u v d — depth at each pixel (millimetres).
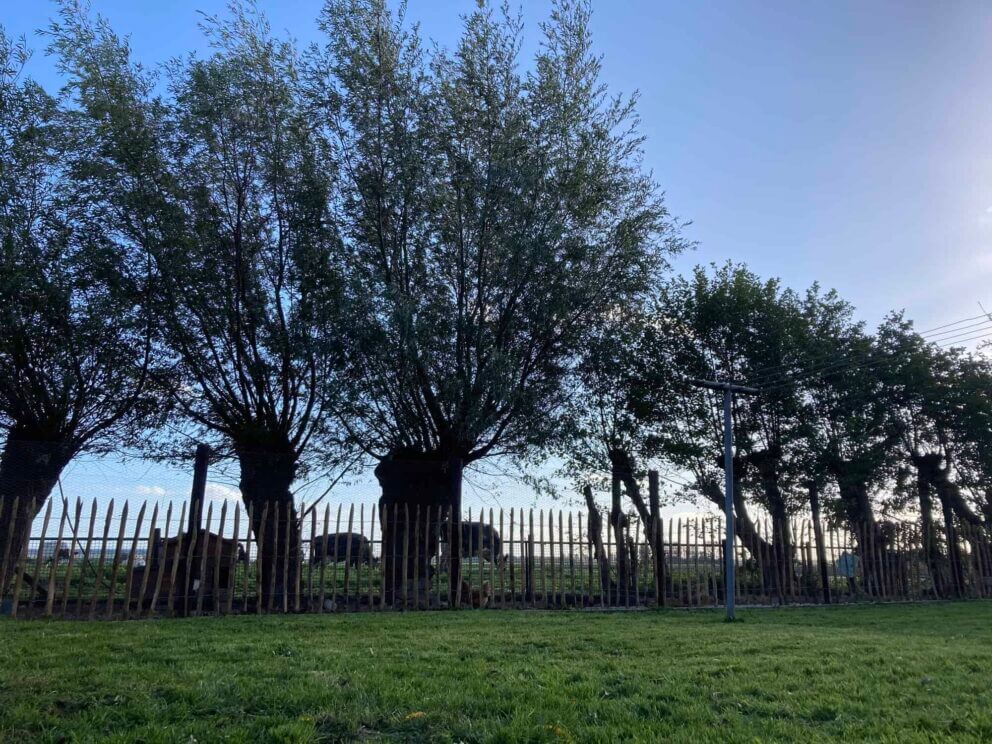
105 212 16469
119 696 6219
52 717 5633
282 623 11867
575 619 13500
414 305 16578
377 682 6875
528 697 6504
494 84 18656
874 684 7219
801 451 23703
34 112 16312
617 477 22891
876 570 21328
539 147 18625
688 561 18375
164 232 16406
